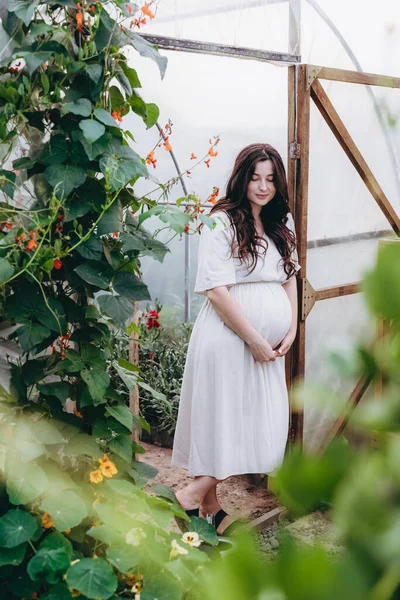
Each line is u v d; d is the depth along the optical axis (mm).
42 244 2037
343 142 3633
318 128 3533
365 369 219
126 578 1889
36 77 1989
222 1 3092
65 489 2004
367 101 3732
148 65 4180
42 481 1833
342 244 3762
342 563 196
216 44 3080
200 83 4152
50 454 2027
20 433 1891
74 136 1993
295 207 3490
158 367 4625
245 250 2854
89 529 1968
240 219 2863
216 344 2859
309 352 3629
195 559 1841
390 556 189
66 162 2020
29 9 1874
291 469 208
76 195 2053
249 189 2896
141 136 4453
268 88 3875
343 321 3801
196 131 4344
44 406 2107
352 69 3727
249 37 3221
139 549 1800
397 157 3936
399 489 200
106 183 1900
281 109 3846
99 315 2156
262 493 3721
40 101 1958
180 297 4879
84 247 2047
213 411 2889
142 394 4500
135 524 1856
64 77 1992
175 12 2979
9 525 1734
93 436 2088
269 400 2963
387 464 203
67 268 2096
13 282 2035
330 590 193
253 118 4023
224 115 4160
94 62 2039
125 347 4430
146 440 4562
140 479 2225
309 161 3523
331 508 204
